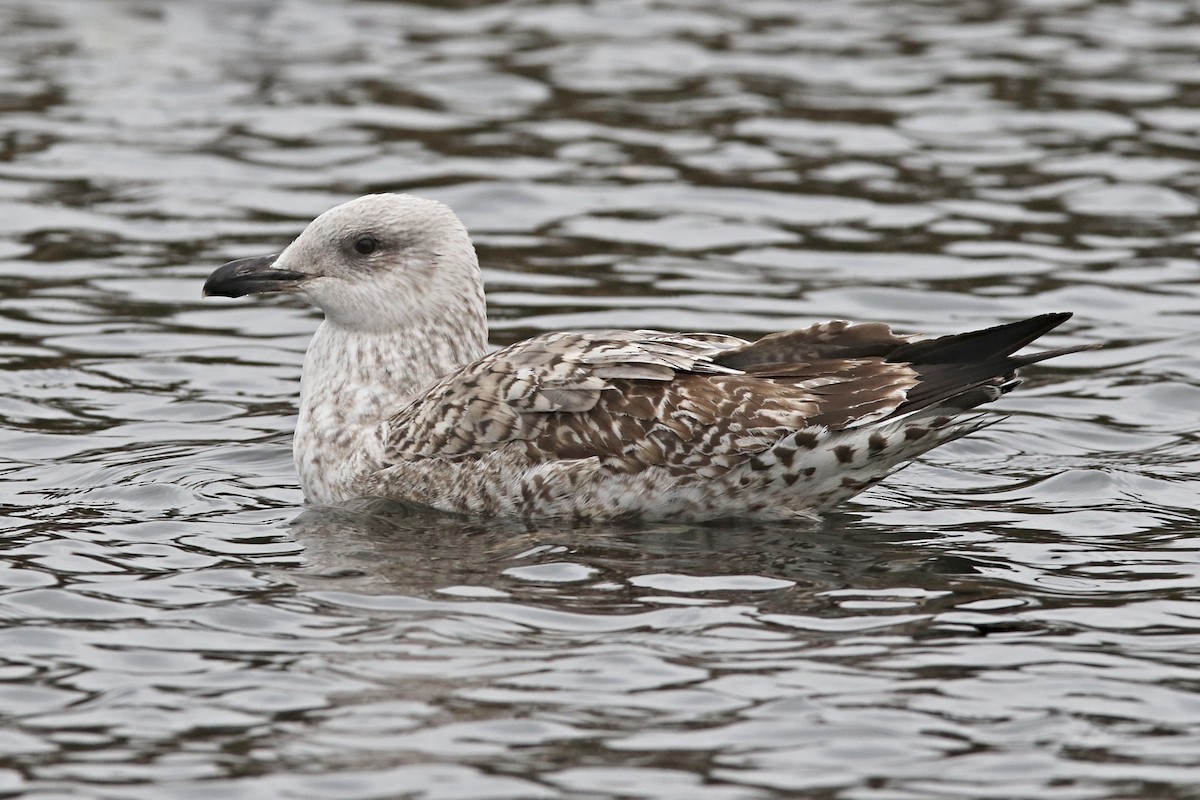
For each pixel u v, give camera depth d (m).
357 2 28.09
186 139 22.27
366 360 13.27
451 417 12.56
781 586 11.06
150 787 8.59
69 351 16.34
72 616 10.55
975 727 9.16
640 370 12.20
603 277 18.30
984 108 23.33
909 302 17.67
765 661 9.89
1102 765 8.79
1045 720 9.23
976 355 11.88
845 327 12.20
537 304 17.56
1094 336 16.88
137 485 13.08
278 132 22.53
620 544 11.87
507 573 11.26
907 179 21.08
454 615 10.52
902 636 10.25
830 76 24.64
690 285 18.09
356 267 13.21
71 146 21.89
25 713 9.33
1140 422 14.82
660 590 10.96
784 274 18.45
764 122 22.91
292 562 11.50
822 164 21.56
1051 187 20.77
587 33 26.66
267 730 9.11
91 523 12.25
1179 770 8.74
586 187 20.91
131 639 10.22
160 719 9.24
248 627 10.38
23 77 24.36
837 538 12.03
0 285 17.89
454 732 9.06
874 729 9.12
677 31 26.72
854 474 12.20
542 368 12.38
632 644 10.09
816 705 9.37
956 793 8.55
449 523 12.39
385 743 8.96
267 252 18.78
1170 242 19.23
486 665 9.81
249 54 25.66
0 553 11.58
